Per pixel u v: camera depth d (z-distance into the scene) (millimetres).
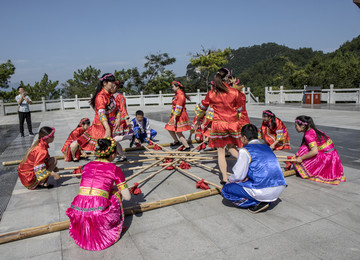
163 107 23547
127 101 25094
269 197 3176
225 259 2482
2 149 7680
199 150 6449
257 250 2604
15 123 14250
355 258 2461
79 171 4797
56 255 2613
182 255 2559
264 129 5477
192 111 18094
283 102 23625
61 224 3027
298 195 3863
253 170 3166
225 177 4164
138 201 3783
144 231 2990
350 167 5160
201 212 3404
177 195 3979
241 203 3328
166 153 5492
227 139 4109
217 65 40281
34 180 4145
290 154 6176
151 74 41719
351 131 8758
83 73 47031
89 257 2568
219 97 4043
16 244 2801
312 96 21469
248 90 24359
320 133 4348
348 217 3217
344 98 21234
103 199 2746
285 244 2693
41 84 43344
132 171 5125
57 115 17969
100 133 4660
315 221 3133
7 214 3471
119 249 2680
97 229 2689
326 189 4070
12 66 31156
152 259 2516
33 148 4066
